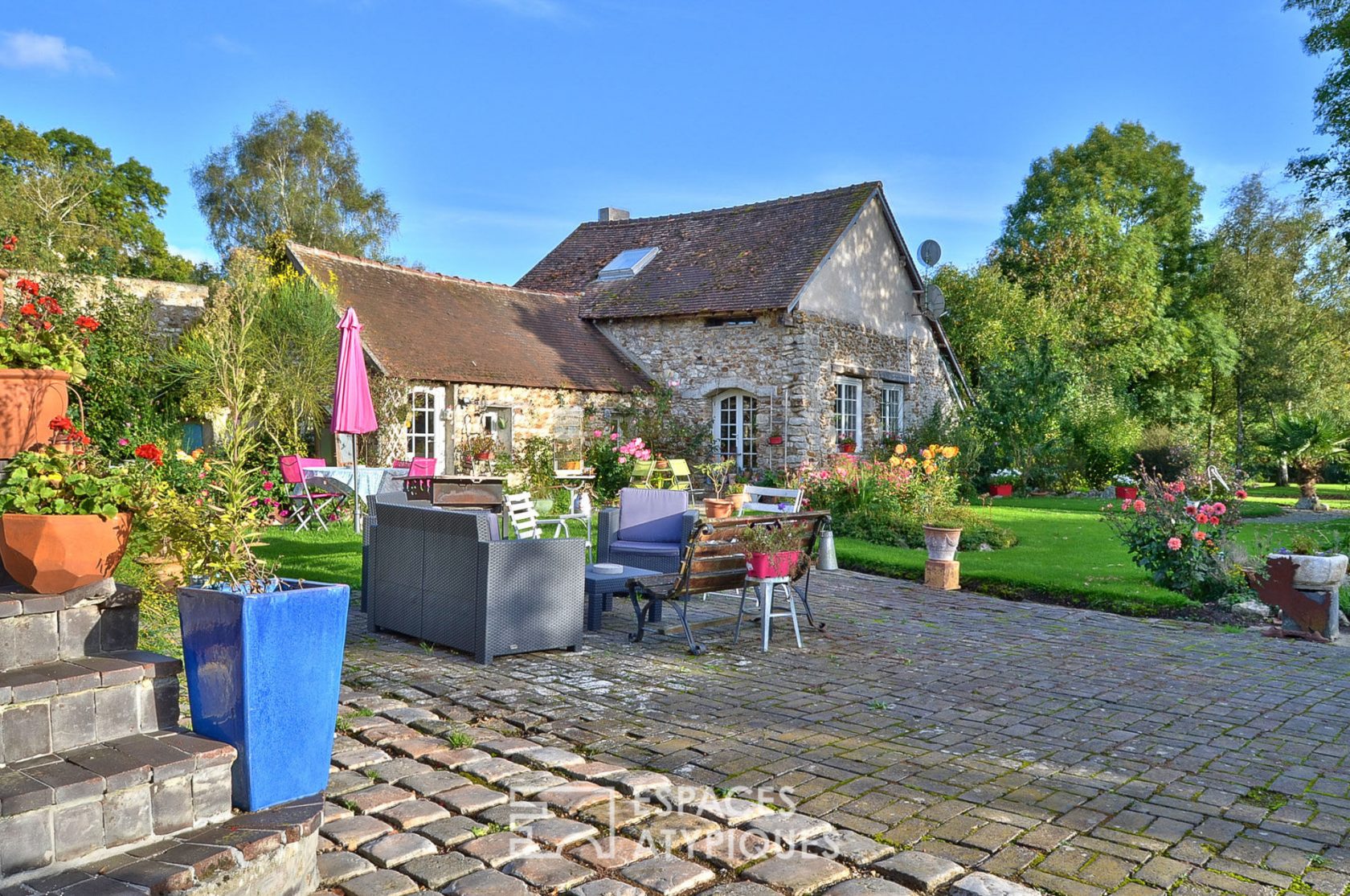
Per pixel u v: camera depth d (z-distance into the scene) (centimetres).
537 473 1723
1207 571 874
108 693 285
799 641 670
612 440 1814
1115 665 635
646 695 535
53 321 411
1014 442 2098
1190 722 498
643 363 2111
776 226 2170
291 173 3472
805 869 306
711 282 2064
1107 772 415
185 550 332
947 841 334
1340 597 802
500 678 567
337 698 316
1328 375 3184
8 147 3116
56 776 251
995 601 889
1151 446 2209
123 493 309
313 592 304
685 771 405
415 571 664
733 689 552
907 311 2312
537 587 626
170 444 1240
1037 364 2172
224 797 281
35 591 299
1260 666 638
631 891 289
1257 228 3406
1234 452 3083
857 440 2114
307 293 1524
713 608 827
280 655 294
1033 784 397
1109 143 3512
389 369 1568
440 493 1102
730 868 307
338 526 1302
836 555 1111
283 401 1448
